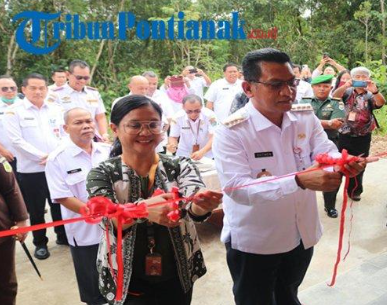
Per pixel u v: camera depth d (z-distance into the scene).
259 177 1.74
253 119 1.73
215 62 12.12
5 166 2.14
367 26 13.19
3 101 4.39
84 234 2.44
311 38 14.02
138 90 4.09
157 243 1.50
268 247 1.79
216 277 3.16
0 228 2.12
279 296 2.07
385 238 3.74
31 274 3.32
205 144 4.20
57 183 2.49
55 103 4.07
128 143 1.45
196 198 1.33
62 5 10.29
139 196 1.47
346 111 4.40
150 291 1.56
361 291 2.69
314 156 1.84
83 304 2.88
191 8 11.62
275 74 1.56
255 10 13.52
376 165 6.12
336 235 3.83
